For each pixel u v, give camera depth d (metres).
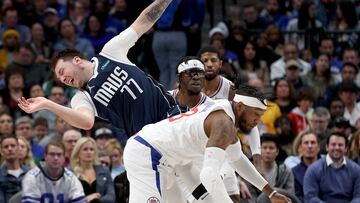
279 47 19.75
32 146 15.38
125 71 9.49
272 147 13.38
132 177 8.95
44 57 18.70
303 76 18.52
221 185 8.38
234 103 8.95
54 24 19.38
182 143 8.84
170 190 9.22
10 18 19.41
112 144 14.84
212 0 21.02
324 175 13.30
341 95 17.36
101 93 9.41
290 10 21.53
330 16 21.48
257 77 18.67
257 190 13.16
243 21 20.44
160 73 18.41
